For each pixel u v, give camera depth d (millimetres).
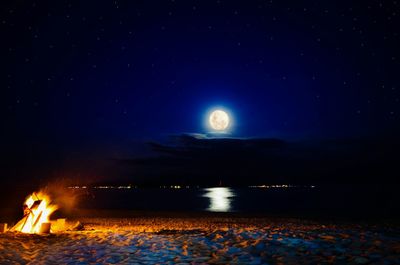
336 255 6375
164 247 8234
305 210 34500
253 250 7281
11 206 31422
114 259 7098
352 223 19938
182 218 23984
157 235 10266
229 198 77625
